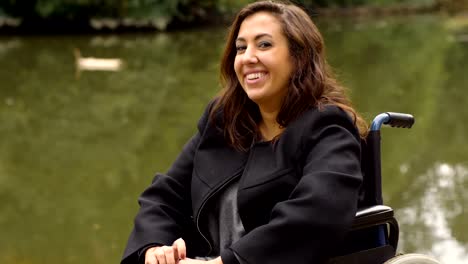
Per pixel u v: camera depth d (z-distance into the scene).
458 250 4.14
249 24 2.36
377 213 2.28
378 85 10.35
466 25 21.27
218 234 2.42
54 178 5.97
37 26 19.34
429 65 12.73
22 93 10.05
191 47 15.50
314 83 2.31
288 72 2.33
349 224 2.12
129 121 8.12
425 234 4.39
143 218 2.48
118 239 4.57
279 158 2.28
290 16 2.34
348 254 2.31
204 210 2.41
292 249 2.12
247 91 2.36
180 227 2.52
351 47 15.38
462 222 4.57
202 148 2.49
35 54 14.30
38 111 8.84
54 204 5.31
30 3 18.92
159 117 8.27
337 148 2.19
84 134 7.58
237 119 2.45
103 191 5.59
